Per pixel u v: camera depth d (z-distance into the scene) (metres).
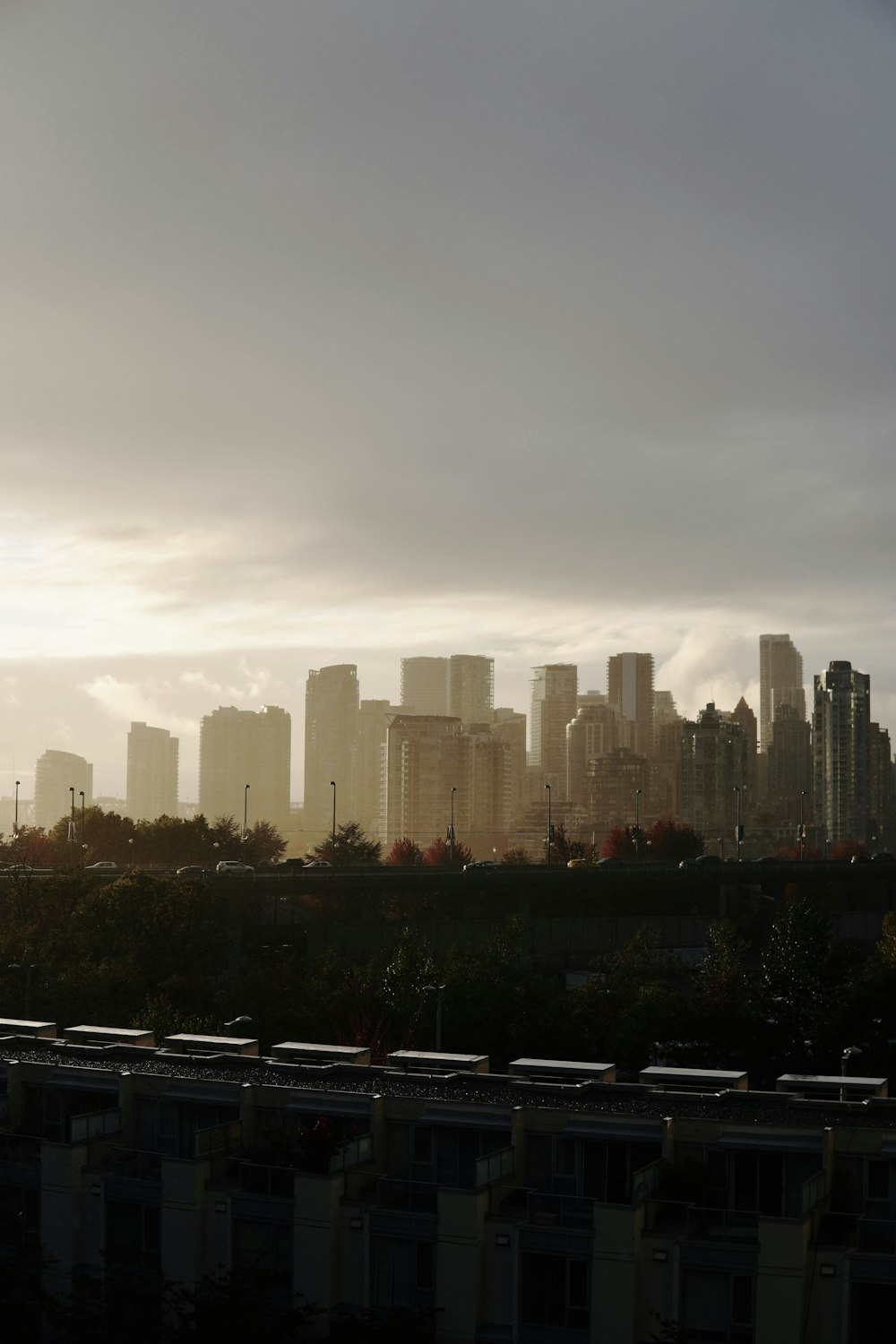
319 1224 53.06
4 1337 52.59
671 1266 48.75
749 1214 49.47
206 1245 55.38
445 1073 64.12
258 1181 55.22
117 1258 57.31
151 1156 59.03
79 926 138.75
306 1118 56.91
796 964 105.62
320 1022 98.50
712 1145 51.75
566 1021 97.31
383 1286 52.81
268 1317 50.44
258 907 197.50
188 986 119.19
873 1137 51.00
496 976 111.94
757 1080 103.06
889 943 166.12
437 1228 51.56
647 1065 98.56
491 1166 52.12
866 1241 48.00
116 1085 60.84
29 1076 63.59
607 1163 52.91
